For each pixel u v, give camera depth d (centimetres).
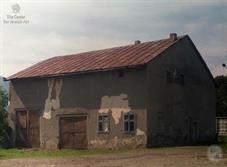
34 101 3794
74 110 3534
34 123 3781
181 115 3578
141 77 3216
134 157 2459
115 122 3297
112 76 3353
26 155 2911
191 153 2611
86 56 3975
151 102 3216
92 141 3400
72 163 2212
